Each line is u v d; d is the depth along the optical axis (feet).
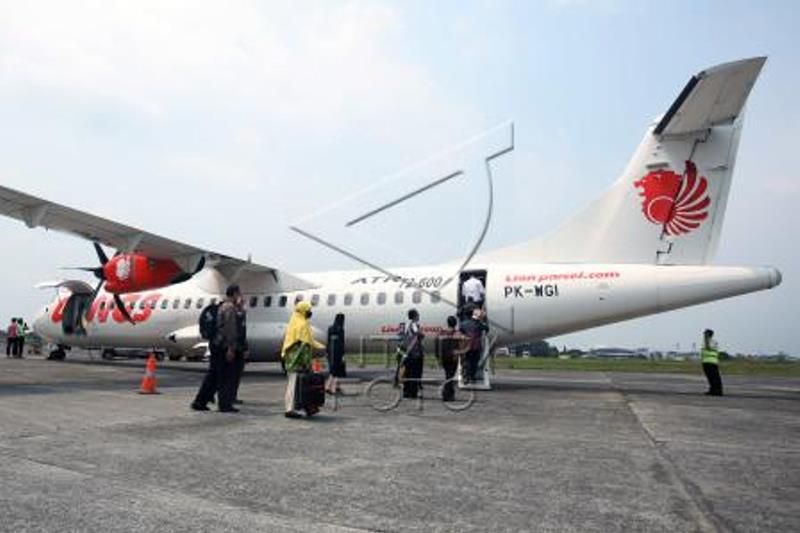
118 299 63.62
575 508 15.17
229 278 60.95
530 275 47.80
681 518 14.32
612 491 16.72
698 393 49.11
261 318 60.54
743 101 40.55
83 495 15.70
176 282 58.59
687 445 23.49
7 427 25.68
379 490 16.76
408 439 24.57
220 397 31.99
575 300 45.88
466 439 24.67
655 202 44.91
